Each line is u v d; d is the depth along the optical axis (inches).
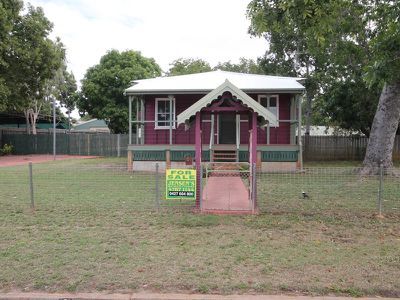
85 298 180.5
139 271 209.2
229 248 248.7
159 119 820.6
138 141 876.6
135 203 388.5
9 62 1115.9
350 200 409.7
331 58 831.7
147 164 744.3
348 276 201.8
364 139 1146.0
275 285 190.4
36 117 1651.1
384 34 346.0
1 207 371.2
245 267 215.0
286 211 355.6
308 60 1299.2
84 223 312.3
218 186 511.8
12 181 546.3
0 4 1034.7
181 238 270.7
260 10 347.3
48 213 346.6
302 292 184.5
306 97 1365.7
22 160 1067.9
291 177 581.9
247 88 719.7
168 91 738.8
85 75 1606.8
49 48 1175.0
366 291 184.5
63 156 1284.4
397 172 592.7
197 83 792.3
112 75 1525.6
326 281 195.5
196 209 354.6
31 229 295.4
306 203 393.4
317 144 1160.8
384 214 344.5
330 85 1055.6
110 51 1590.8
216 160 726.5
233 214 343.9
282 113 792.3
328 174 566.6
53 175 612.4
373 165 618.2
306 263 220.8
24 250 245.1
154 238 271.1
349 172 592.1
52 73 1229.1
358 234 282.2
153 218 327.9
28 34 1147.3
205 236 275.9
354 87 936.3
